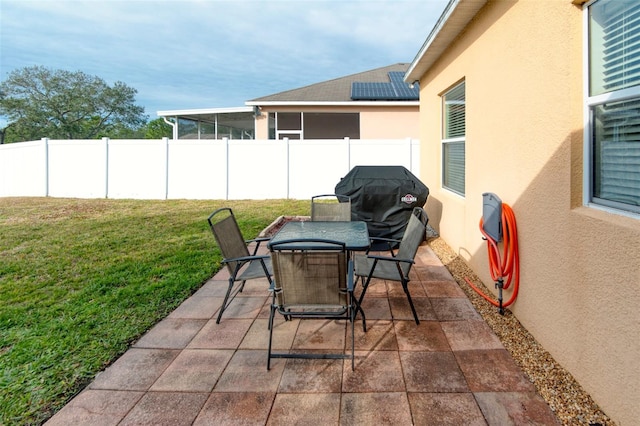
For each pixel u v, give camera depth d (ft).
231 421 6.14
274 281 8.04
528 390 6.79
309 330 9.34
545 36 7.79
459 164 16.39
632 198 5.88
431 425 5.97
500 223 9.99
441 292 11.74
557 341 7.50
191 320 9.97
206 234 20.26
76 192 35.27
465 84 14.01
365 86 48.24
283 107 44.57
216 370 7.61
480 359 7.85
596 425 5.81
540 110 8.07
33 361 7.92
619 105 6.14
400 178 17.49
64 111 93.86
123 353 8.30
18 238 19.45
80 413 6.37
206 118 51.72
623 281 5.50
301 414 6.28
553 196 7.57
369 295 11.60
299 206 30.37
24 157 35.65
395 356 8.04
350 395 6.75
